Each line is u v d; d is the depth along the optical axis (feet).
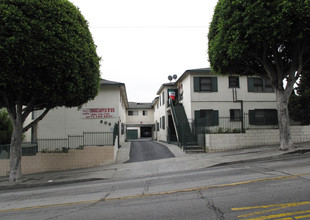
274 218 12.55
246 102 59.26
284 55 37.78
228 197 16.71
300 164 26.89
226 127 51.65
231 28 31.42
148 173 31.17
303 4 26.50
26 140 68.69
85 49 29.71
